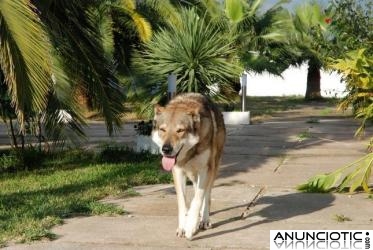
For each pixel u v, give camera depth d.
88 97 11.20
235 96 18.67
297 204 7.32
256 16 23.91
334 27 15.01
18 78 7.21
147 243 5.74
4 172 10.86
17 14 7.26
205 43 14.68
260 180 9.01
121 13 20.12
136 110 16.25
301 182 8.80
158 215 6.86
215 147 6.09
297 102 31.69
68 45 9.83
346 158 11.05
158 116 5.77
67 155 12.35
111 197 7.98
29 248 5.59
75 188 8.59
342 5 14.38
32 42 7.29
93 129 17.86
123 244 5.71
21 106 7.36
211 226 6.28
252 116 22.17
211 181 6.01
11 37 7.18
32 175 10.27
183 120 5.61
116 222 6.54
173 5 21.03
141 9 20.80
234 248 5.55
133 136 15.77
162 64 14.81
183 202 5.96
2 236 5.93
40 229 6.11
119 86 11.52
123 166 10.57
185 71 14.60
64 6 9.88
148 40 17.67
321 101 32.41
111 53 18.23
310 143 13.30
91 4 10.67
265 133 15.62
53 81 9.28
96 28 11.16
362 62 7.96
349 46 13.95
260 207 7.20
